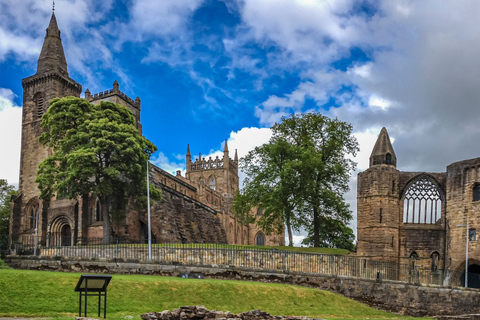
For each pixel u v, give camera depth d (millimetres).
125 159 62219
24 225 81375
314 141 72062
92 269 39031
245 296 34688
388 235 66125
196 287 33469
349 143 72938
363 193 68312
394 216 67188
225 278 41188
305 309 36125
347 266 47750
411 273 54656
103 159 67250
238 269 41781
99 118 65812
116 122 64438
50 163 63938
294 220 65812
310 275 43719
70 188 60562
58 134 66062
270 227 70688
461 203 66438
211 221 97312
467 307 47188
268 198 65188
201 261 44219
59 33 90500
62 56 89438
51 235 73250
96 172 60062
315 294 39688
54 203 74938
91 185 61219
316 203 67125
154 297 30625
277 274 42688
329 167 68938
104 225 63250
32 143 84750
